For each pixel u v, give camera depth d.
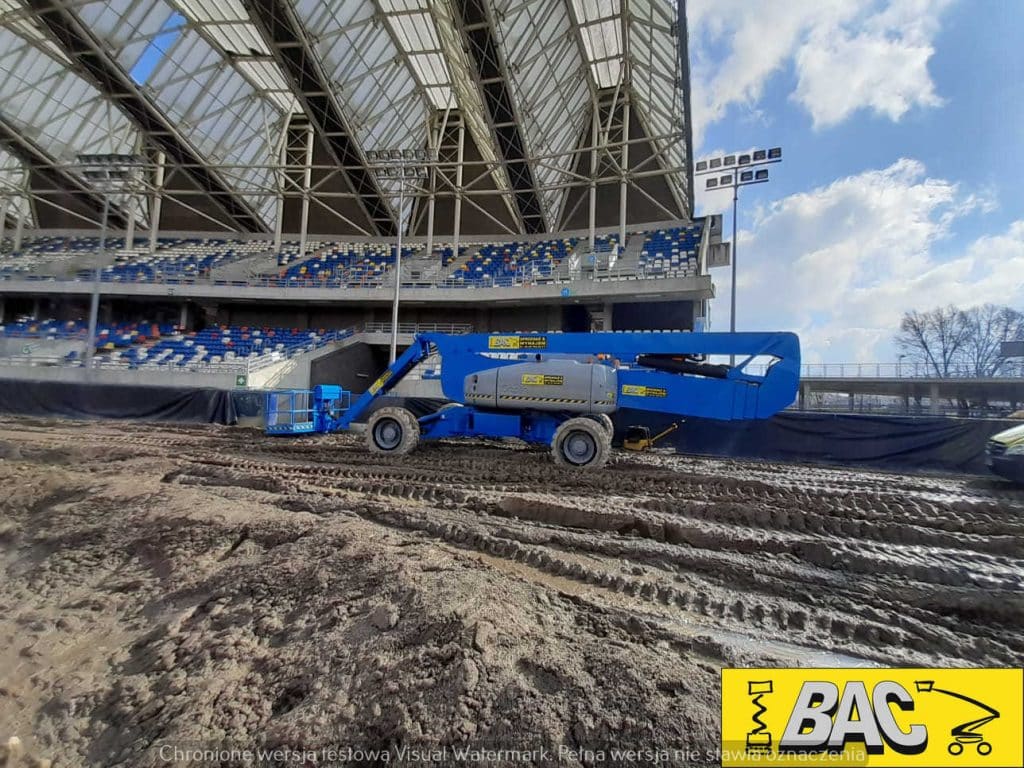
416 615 2.82
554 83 22.20
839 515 5.38
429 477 6.97
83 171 24.38
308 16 18.44
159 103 23.11
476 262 28.59
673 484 6.64
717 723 2.06
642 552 4.21
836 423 9.97
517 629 2.73
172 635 3.04
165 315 29.52
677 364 8.20
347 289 26.30
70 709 2.50
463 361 9.19
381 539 4.09
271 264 29.41
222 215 32.25
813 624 3.09
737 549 4.41
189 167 26.66
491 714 2.11
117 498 5.37
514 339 9.02
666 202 28.70
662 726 2.03
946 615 3.29
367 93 23.27
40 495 5.66
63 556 4.31
